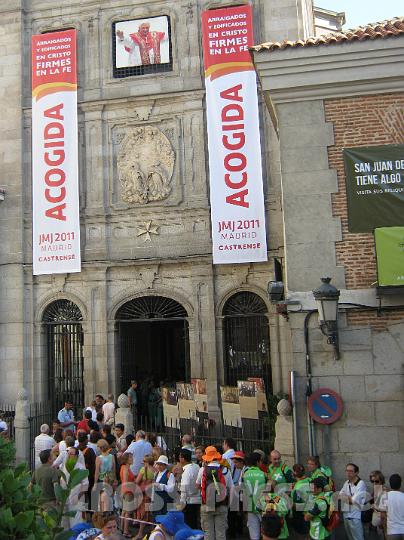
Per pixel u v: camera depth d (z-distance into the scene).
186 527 7.73
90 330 22.20
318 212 12.30
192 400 18.17
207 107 21.34
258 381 16.95
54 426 16.00
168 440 18.22
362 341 11.84
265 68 12.57
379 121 12.33
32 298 22.81
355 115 12.41
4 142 23.31
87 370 22.08
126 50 22.98
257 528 10.52
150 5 23.05
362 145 12.33
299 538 10.87
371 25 14.49
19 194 22.98
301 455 11.81
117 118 22.91
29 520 3.87
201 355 21.27
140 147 22.62
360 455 11.59
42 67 22.98
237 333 21.48
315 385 11.90
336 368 11.88
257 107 21.02
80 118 23.11
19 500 4.06
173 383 22.70
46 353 22.88
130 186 22.47
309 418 11.80
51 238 22.31
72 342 22.89
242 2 22.31
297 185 12.43
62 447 12.09
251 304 21.38
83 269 22.42
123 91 22.80
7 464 4.40
